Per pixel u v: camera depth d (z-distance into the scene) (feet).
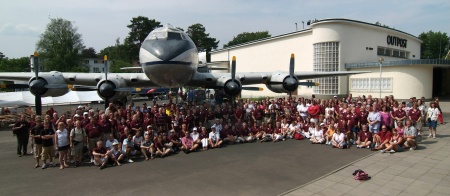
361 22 98.63
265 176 23.94
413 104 39.91
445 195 19.16
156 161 29.43
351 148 34.45
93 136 29.53
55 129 32.81
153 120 36.01
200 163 28.40
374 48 105.81
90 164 28.60
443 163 26.84
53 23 207.31
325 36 95.04
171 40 40.81
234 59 47.01
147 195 19.98
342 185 21.44
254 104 48.32
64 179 23.77
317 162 28.22
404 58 124.77
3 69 200.44
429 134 39.17
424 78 85.30
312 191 20.30
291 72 50.78
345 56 95.66
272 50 122.11
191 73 42.96
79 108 38.19
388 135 32.35
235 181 22.75
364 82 93.86
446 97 117.60
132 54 253.44
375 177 23.11
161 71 39.47
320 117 41.06
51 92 44.06
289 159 29.50
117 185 22.13
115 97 44.34
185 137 33.86
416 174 23.68
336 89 96.22
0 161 29.86
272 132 40.47
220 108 44.68
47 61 203.51
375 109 34.76
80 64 225.15
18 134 32.01
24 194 20.29
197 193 20.24
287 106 47.24
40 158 30.53
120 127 32.35
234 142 38.50
